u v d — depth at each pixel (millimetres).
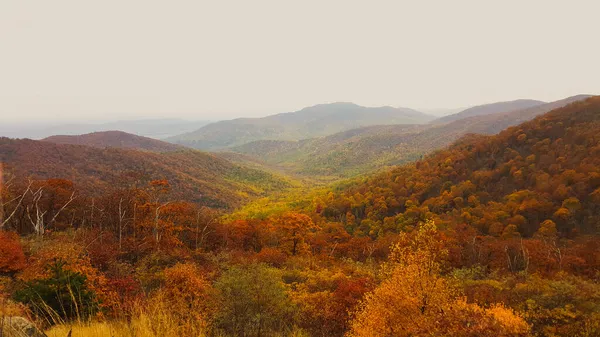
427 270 14633
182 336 5531
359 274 31188
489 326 7988
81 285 8992
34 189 43344
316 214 82625
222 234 47969
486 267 36781
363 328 14750
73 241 29734
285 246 47938
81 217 46219
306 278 29953
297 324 16328
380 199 79812
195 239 45438
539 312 19188
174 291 14000
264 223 56969
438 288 14359
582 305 19703
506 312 14477
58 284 8555
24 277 15961
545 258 37281
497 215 58688
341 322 18156
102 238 35906
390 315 14047
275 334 13055
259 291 13109
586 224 53062
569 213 54562
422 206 73688
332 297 21156
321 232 64750
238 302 12711
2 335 4047
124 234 43281
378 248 47531
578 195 58094
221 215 95938
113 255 28141
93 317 6172
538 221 56281
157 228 40344
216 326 11062
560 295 20969
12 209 39062
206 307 12242
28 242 28797
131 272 24672
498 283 26172
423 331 8914
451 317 8438
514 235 51188
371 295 15469
